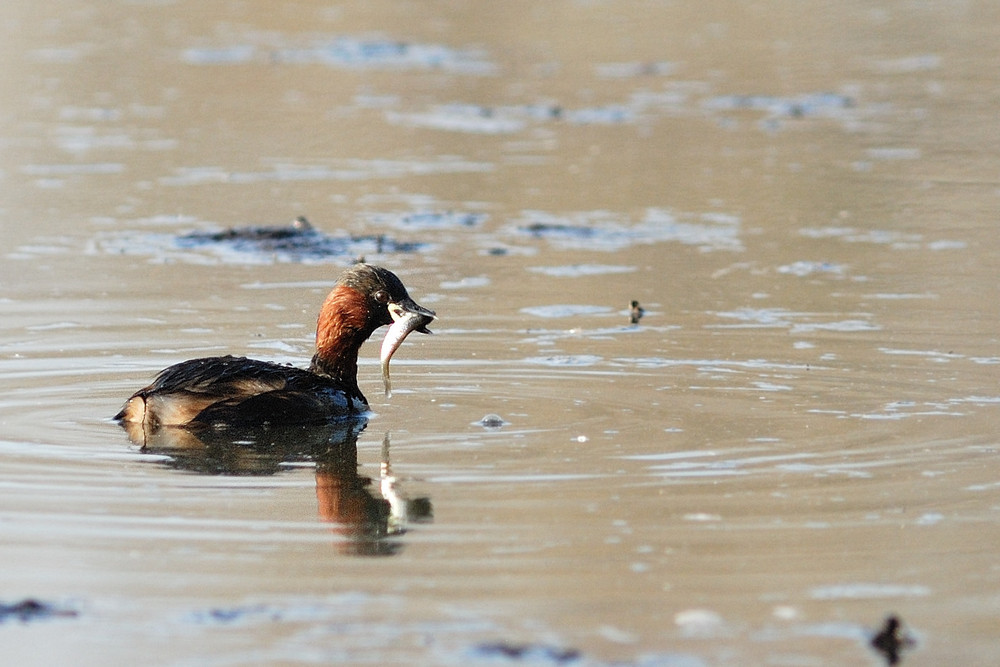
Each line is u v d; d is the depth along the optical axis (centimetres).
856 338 1507
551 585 865
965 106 2955
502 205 2244
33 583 871
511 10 4091
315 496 1038
